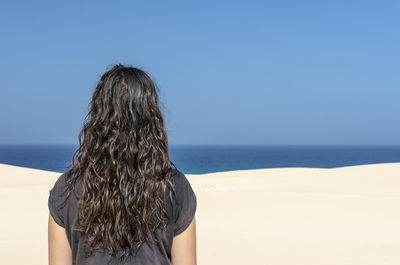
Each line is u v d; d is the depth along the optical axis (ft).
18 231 32.07
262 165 446.60
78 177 5.47
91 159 5.36
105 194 5.21
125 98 5.45
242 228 33.88
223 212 41.09
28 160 565.12
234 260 24.99
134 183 5.28
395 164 85.30
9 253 25.80
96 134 5.42
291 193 54.39
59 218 5.47
